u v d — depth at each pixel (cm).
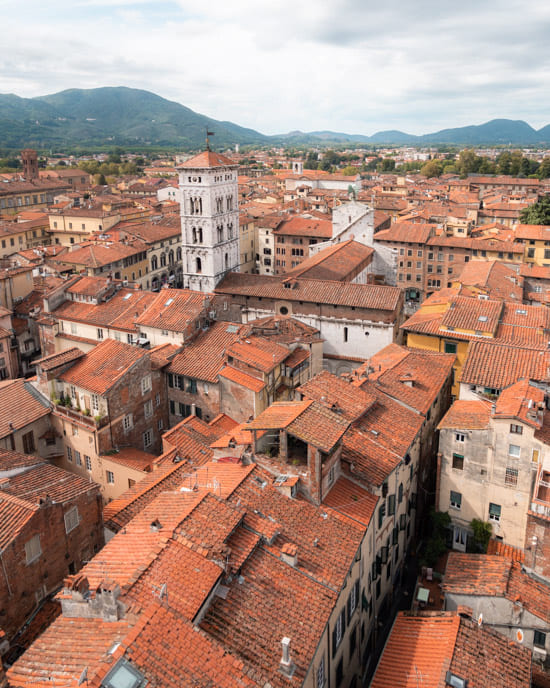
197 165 11294
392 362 7369
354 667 4816
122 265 15588
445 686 3747
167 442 6319
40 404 7194
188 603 3466
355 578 4600
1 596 4409
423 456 6525
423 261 17050
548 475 5434
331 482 5019
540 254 15950
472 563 5216
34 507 4684
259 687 3102
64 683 3025
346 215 14612
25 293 12000
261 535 4191
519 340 8244
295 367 8231
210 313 9100
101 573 3747
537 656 4762
